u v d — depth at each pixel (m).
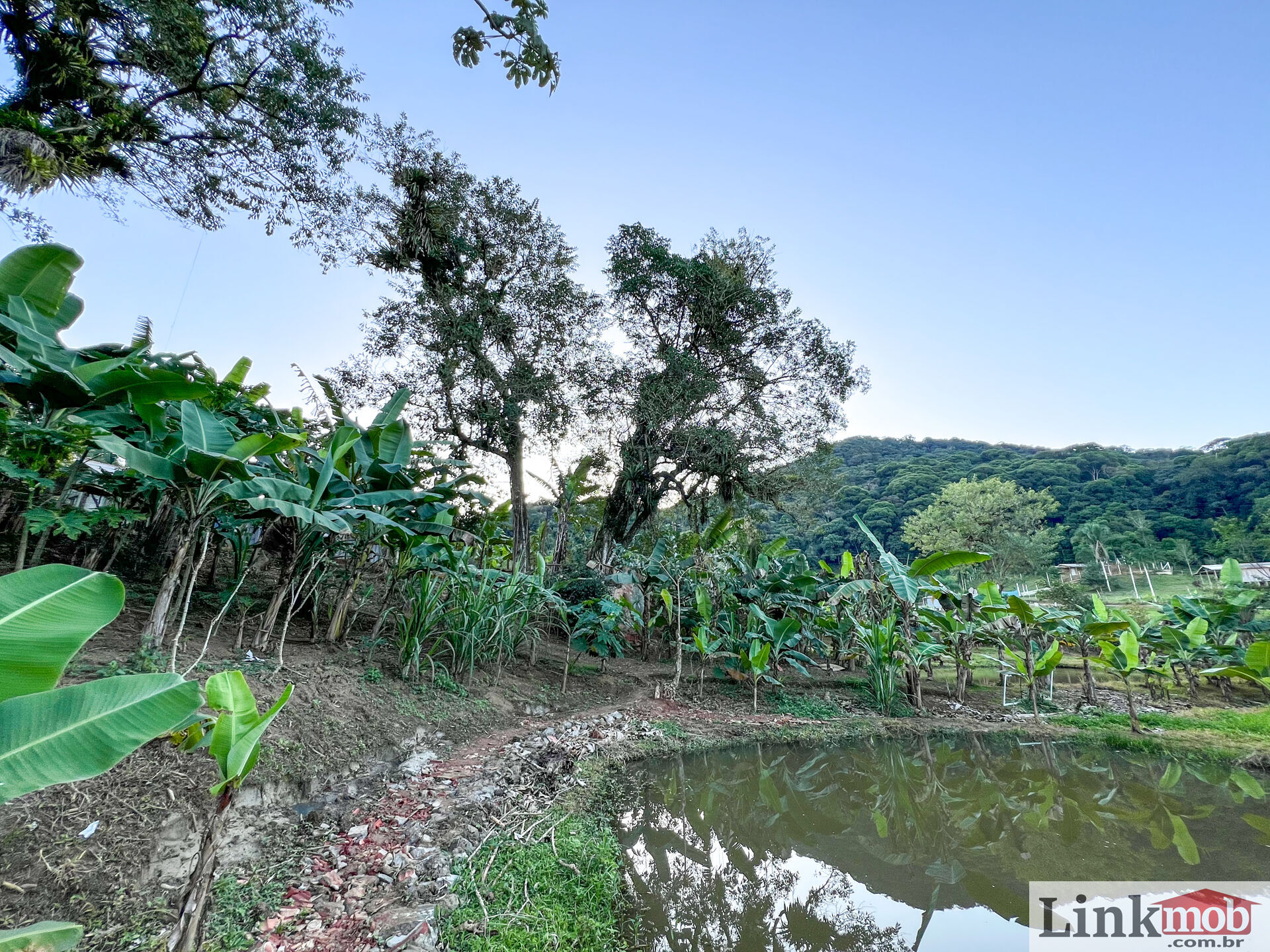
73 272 4.96
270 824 3.71
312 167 11.93
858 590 10.23
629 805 5.32
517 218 14.84
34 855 2.67
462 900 3.23
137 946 2.51
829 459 19.17
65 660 2.02
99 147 8.93
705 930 3.64
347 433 5.38
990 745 7.93
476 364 13.89
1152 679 11.93
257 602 6.52
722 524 14.27
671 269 15.98
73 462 5.00
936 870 4.55
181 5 8.94
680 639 9.58
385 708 5.64
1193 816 5.68
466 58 4.56
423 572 6.66
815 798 6.10
